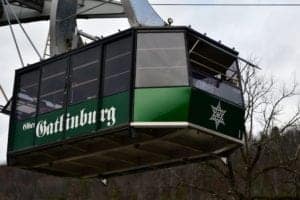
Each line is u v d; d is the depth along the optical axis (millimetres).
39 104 18578
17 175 58844
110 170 20062
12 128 19312
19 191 55938
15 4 24562
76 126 17234
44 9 24422
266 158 27938
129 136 16031
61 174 20844
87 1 23328
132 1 18375
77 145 17859
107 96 16672
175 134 16469
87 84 17297
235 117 17516
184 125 15938
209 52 17297
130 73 16281
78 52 17844
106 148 17719
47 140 18016
